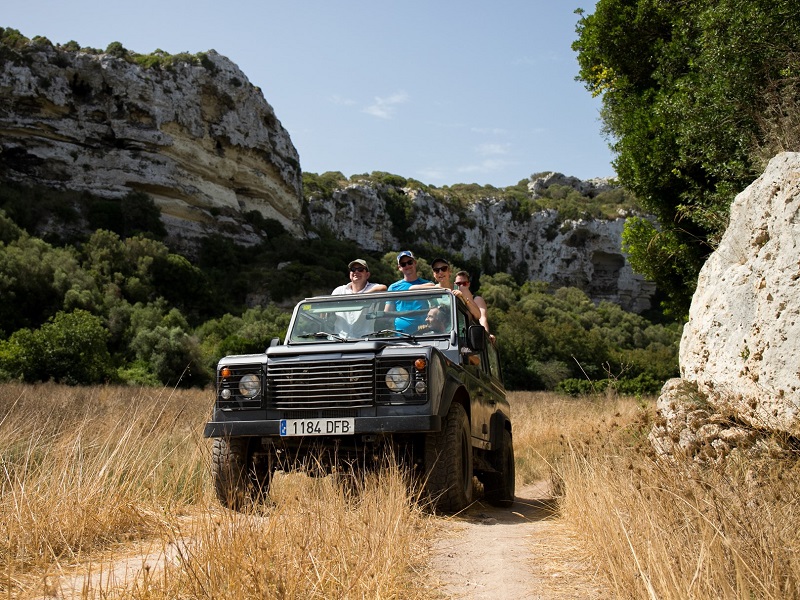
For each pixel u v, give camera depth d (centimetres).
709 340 670
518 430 1602
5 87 8444
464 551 488
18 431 758
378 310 752
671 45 1272
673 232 1315
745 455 528
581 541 493
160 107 9381
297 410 626
